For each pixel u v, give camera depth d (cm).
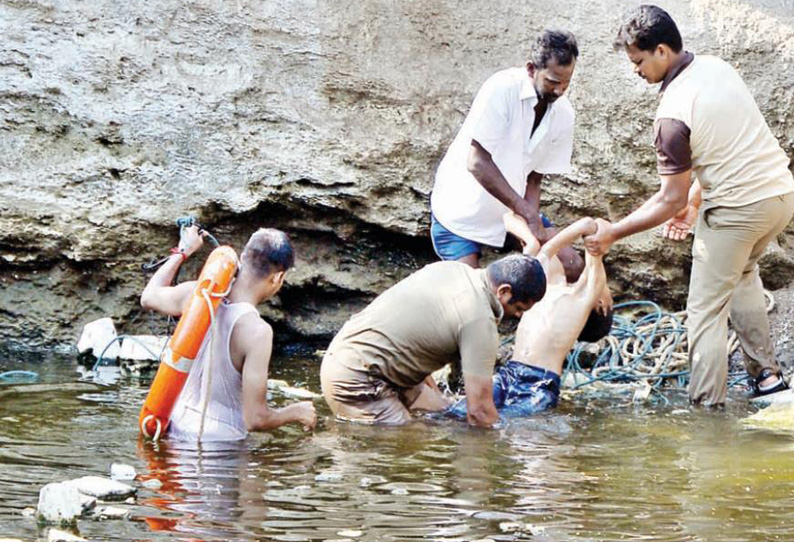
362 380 714
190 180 934
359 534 480
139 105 941
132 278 938
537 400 767
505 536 482
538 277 706
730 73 753
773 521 511
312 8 984
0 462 578
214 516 499
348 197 946
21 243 919
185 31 964
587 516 514
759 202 747
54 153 935
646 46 745
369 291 977
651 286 985
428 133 970
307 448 631
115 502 514
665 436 689
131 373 838
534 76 780
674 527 500
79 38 952
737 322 823
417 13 1001
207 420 640
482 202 819
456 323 704
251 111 951
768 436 692
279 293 966
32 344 936
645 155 985
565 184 973
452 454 629
